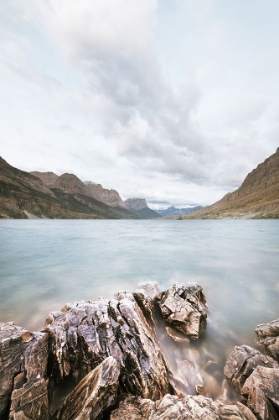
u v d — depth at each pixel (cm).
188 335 845
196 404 438
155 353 634
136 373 552
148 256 2492
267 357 645
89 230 6781
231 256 2486
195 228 7725
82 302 868
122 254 2614
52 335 624
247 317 1063
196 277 1689
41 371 507
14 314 1032
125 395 509
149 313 895
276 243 3562
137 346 624
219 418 403
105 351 598
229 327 966
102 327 674
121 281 1577
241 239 4131
